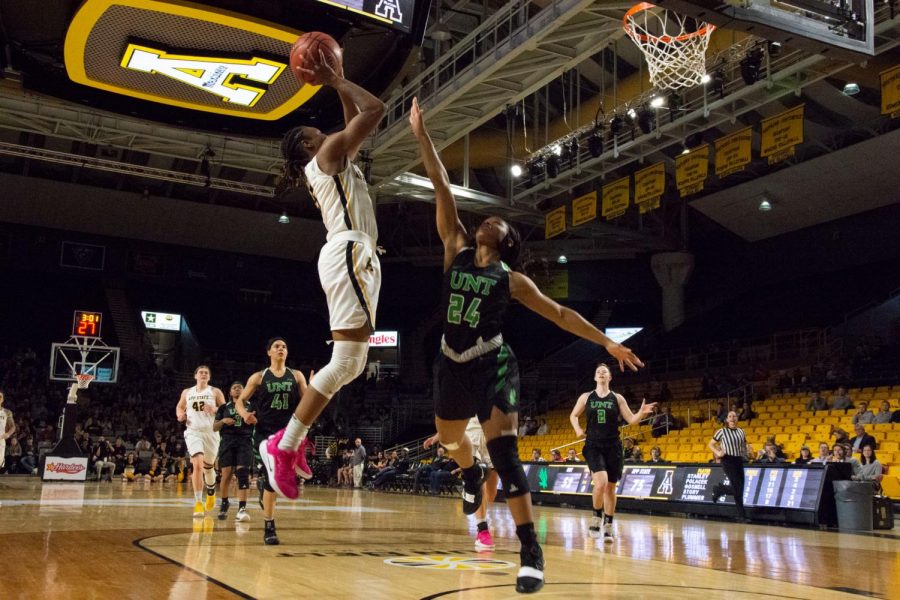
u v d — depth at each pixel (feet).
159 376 103.24
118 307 106.52
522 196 78.59
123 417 91.61
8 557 16.08
